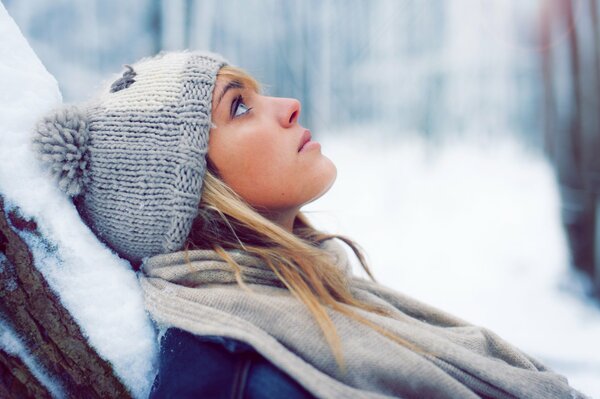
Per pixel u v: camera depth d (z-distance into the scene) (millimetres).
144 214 904
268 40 7074
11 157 813
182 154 898
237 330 779
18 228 792
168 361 846
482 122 7281
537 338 2885
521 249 4156
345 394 741
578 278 3646
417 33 7891
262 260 952
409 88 7809
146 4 5887
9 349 774
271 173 975
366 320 869
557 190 4008
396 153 7043
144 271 958
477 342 1046
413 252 4320
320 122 7484
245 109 1002
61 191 877
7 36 878
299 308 852
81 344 820
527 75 6992
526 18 6785
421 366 817
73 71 5996
